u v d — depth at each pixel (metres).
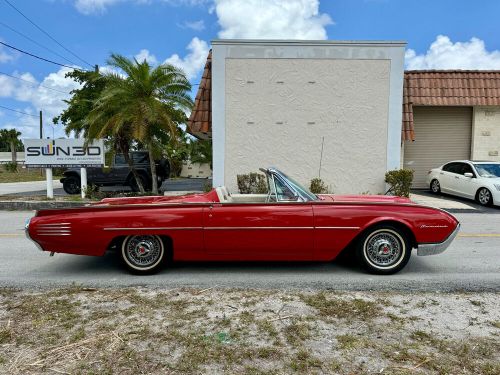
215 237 4.92
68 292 4.40
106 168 14.00
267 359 2.94
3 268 5.54
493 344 3.17
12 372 2.79
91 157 13.10
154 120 12.25
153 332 3.37
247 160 12.71
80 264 5.73
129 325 3.51
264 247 4.96
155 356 2.98
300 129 12.60
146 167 16.11
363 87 12.43
